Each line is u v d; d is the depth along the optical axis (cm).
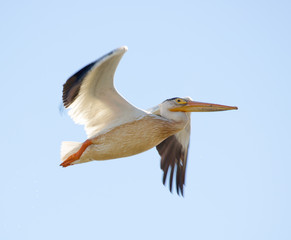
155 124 1446
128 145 1444
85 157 1441
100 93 1367
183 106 1485
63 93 1301
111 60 1259
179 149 1703
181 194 1681
